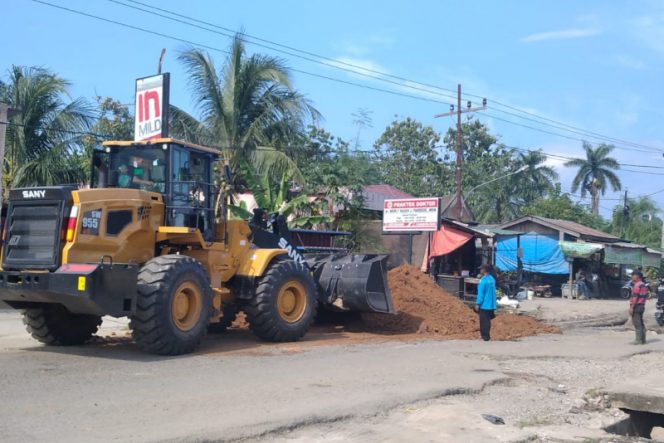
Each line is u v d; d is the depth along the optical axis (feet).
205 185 41.81
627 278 131.75
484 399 29.14
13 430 20.77
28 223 34.88
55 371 30.55
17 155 73.72
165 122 64.69
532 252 115.55
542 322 68.18
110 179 39.99
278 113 85.46
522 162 186.60
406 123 189.16
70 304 34.24
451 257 98.53
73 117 75.46
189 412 23.65
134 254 37.42
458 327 52.65
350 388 28.76
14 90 73.61
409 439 22.52
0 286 34.58
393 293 54.80
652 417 31.01
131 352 37.09
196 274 37.22
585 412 28.66
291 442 21.58
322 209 87.40
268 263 43.09
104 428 21.24
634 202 199.41
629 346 47.47
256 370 32.17
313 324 53.01
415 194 175.42
